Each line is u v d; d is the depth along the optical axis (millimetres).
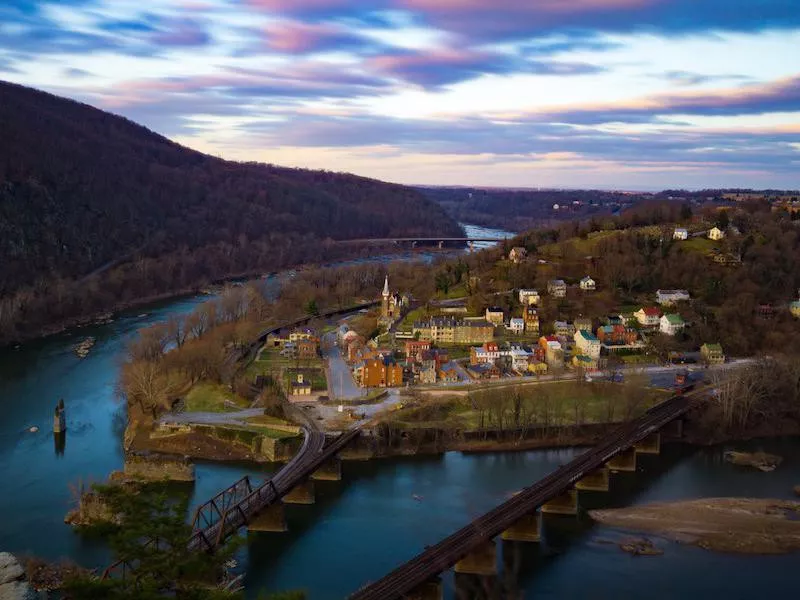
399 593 155500
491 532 181500
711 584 178375
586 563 187375
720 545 197750
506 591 173500
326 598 169000
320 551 191625
